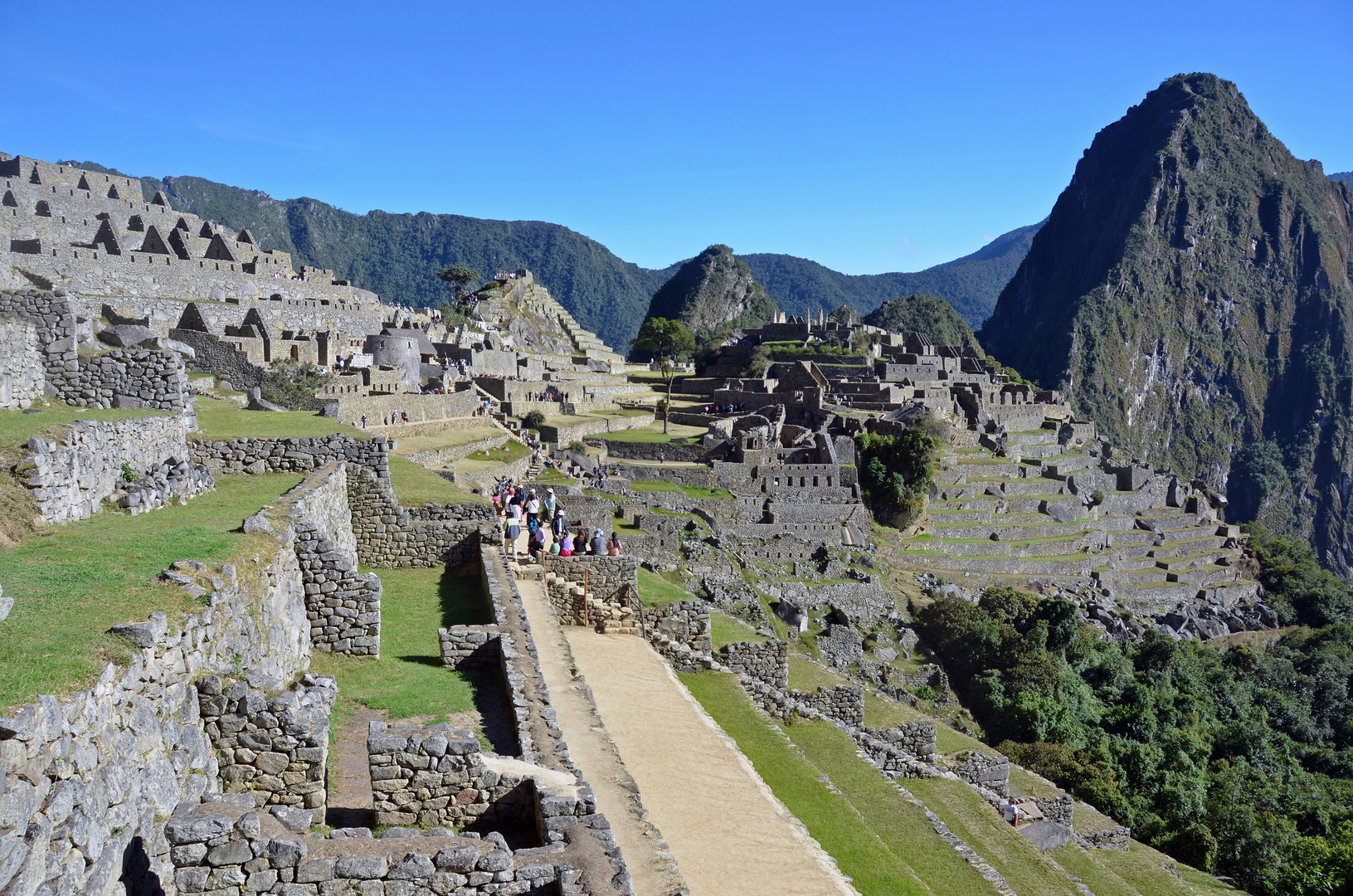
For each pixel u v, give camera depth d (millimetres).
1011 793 39656
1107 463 139500
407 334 96625
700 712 21406
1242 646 103562
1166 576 119625
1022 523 110875
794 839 16031
